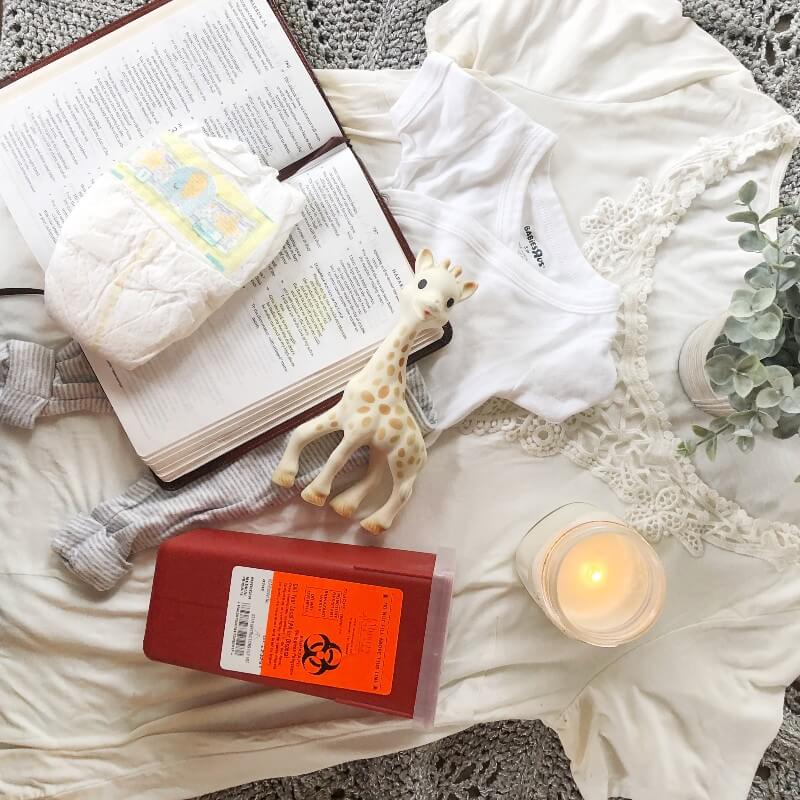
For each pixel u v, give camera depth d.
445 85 0.60
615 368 0.61
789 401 0.45
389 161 0.64
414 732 0.62
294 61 0.59
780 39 0.67
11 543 0.60
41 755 0.60
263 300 0.59
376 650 0.49
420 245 0.62
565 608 0.57
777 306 0.45
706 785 0.62
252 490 0.60
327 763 0.61
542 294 0.61
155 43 0.59
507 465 0.63
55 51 0.64
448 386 0.62
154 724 0.60
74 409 0.61
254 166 0.57
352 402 0.54
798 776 0.65
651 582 0.53
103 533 0.58
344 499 0.58
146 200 0.55
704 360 0.57
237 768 0.61
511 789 0.67
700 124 0.65
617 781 0.64
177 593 0.50
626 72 0.65
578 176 0.64
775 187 0.65
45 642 0.60
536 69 0.64
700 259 0.64
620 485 0.63
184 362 0.58
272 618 0.49
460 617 0.62
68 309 0.55
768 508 0.63
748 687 0.63
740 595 0.63
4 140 0.58
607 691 0.63
